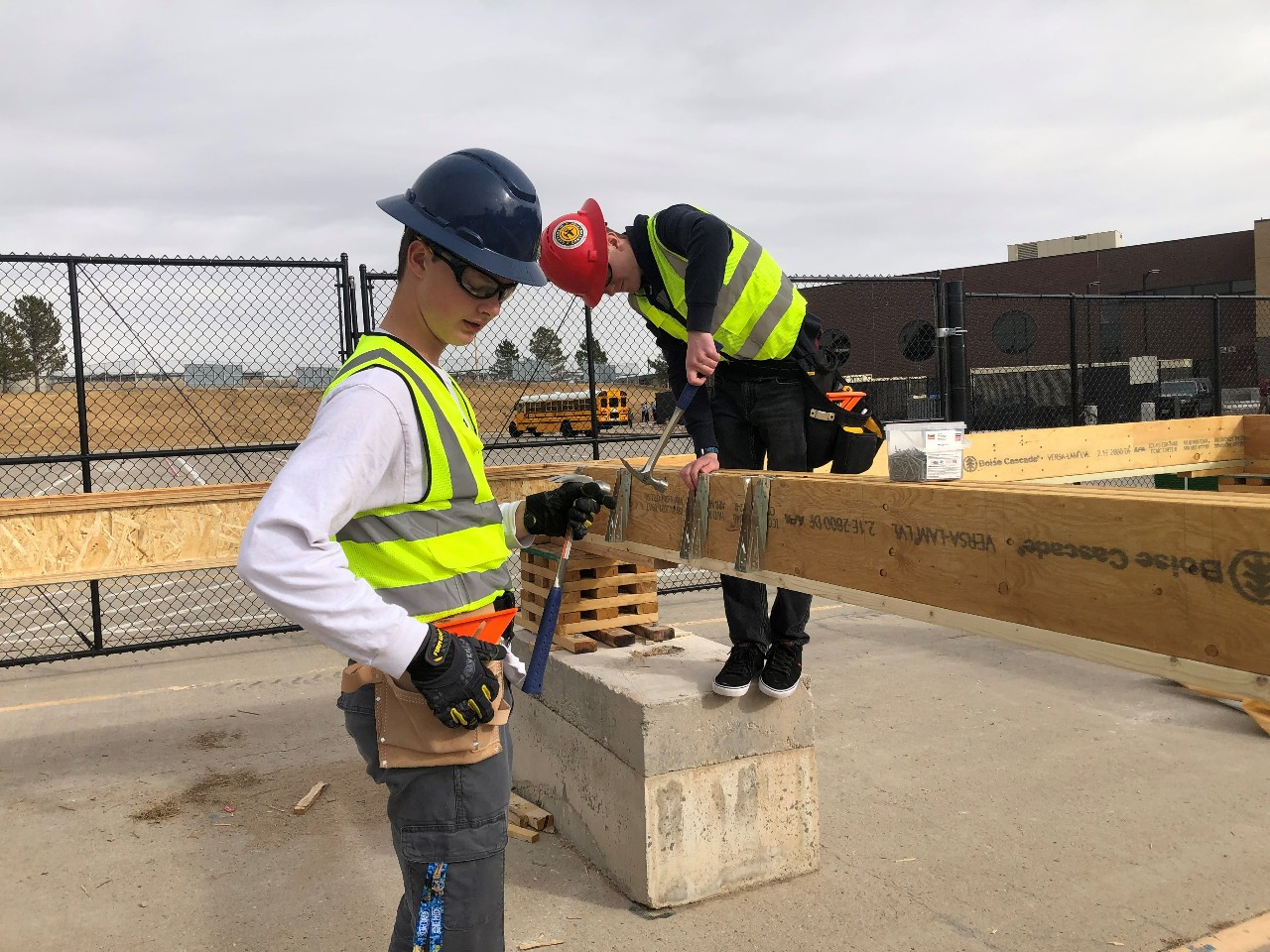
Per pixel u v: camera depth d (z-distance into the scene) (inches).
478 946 65.2
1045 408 692.1
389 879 125.0
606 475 137.9
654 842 113.4
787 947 105.7
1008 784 149.4
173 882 124.7
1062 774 153.3
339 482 56.3
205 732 185.8
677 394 131.0
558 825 135.9
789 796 121.6
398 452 61.2
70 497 178.7
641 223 121.5
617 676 123.8
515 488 210.8
